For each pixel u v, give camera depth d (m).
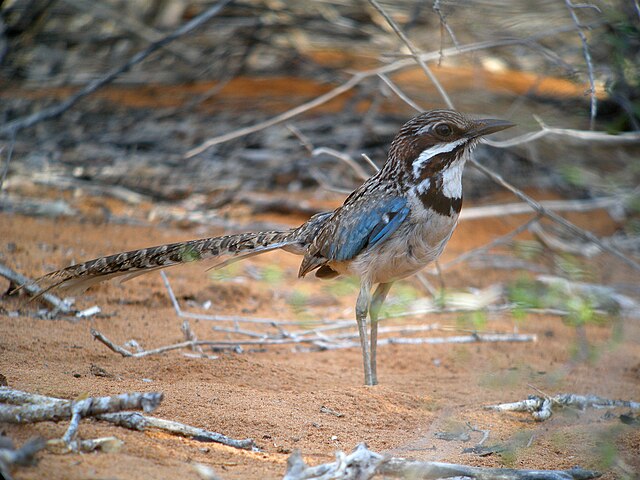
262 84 21.41
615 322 11.75
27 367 8.27
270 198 17.05
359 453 6.17
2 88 20.27
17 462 5.41
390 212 8.95
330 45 21.00
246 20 20.55
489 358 10.90
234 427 7.38
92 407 6.32
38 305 10.65
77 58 21.11
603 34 12.55
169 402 7.69
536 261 15.03
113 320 10.75
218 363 9.28
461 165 9.20
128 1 21.20
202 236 15.10
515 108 16.72
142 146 18.66
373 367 9.59
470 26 17.39
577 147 17.59
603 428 8.14
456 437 7.75
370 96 20.48
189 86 21.06
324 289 13.36
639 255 15.10
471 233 16.97
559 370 10.23
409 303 12.04
